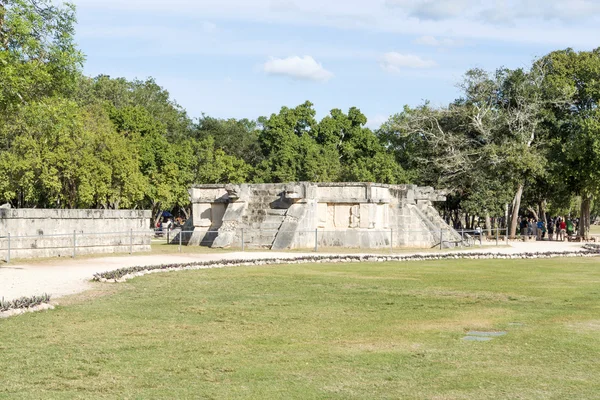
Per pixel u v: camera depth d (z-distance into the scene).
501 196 57.94
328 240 36.38
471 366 9.77
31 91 24.41
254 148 90.81
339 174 71.12
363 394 8.34
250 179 76.12
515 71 54.62
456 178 57.00
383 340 11.58
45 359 10.07
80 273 21.41
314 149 71.19
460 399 8.16
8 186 48.47
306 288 18.56
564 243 45.44
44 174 47.31
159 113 79.69
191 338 11.66
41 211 27.88
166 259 27.62
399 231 38.56
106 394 8.34
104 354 10.42
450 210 73.12
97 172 49.50
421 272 23.62
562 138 53.12
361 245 35.69
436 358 10.25
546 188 58.31
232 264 25.89
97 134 50.78
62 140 47.06
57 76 24.84
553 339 11.61
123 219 31.91
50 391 8.46
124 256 28.95
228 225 36.81
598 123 48.91
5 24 22.78
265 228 36.31
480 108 55.56
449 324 13.12
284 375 9.23
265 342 11.37
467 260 29.75
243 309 14.77
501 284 19.92
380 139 80.69
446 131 58.53
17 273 21.12
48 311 14.13
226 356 10.34
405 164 74.31
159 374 9.29
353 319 13.61
